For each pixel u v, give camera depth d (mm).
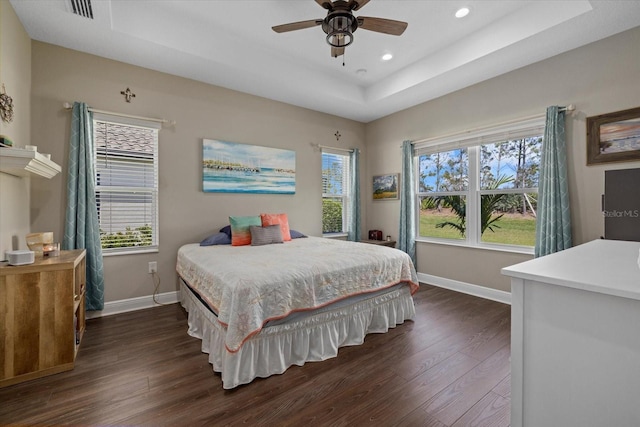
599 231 2668
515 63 3078
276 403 1621
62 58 2754
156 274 3244
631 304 877
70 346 1937
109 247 3043
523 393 1104
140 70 3129
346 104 4297
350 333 2361
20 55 2383
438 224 4211
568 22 2389
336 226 4918
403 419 1501
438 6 2586
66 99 2771
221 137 3666
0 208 1995
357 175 4914
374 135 5031
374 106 4375
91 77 2881
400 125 4570
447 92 3863
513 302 1124
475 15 2717
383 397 1675
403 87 3758
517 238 3381
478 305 3258
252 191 3891
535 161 3205
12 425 1454
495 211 3570
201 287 2305
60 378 1844
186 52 2844
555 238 2828
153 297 3215
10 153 1696
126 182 3115
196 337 2432
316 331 2133
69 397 1662
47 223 2686
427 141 4160
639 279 971
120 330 2574
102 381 1814
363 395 1692
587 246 1805
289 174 4234
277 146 4145
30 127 2602
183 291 3107
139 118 3080
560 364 1017
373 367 1992
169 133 3311
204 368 1970
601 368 933
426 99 4109
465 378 1860
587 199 2734
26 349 1811
